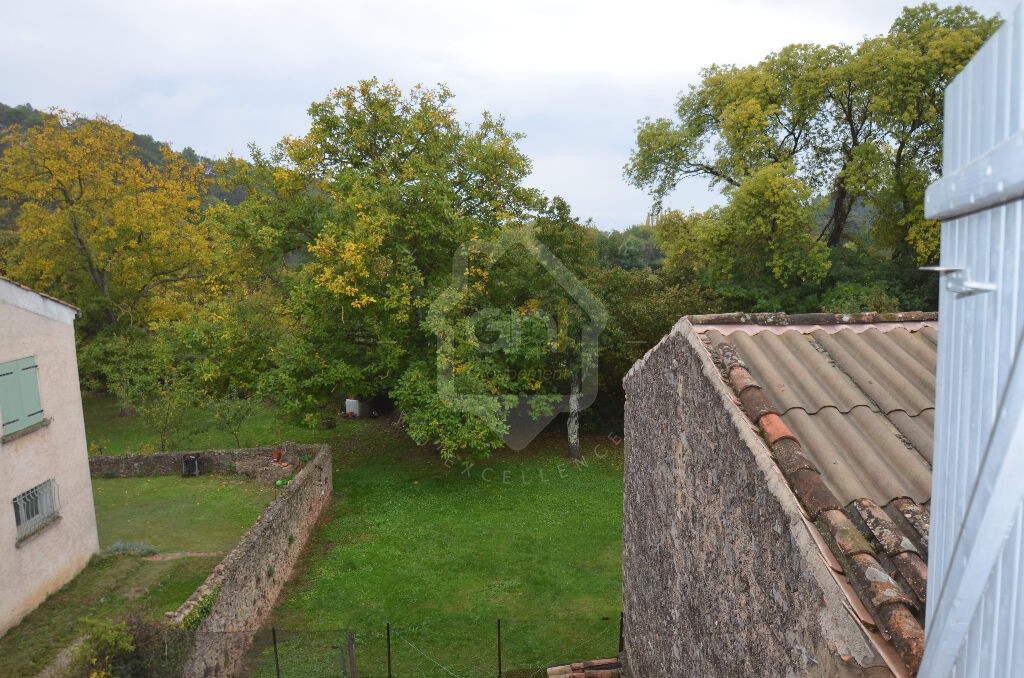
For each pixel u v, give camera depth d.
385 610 12.45
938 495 1.94
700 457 5.29
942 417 1.91
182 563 13.10
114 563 12.94
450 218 17.94
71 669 8.02
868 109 22.31
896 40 22.47
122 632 8.32
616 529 16.22
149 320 29.59
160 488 17.95
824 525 3.43
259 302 25.77
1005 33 1.42
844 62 22.95
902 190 23.11
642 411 7.24
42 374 11.64
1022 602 1.38
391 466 20.72
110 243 28.61
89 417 28.11
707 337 5.54
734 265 24.20
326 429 24.89
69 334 12.48
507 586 13.37
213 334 19.94
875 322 5.66
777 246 22.59
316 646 10.05
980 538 1.48
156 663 8.29
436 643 11.35
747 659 4.32
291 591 13.16
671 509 6.19
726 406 4.66
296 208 19.95
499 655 10.09
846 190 24.05
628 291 22.61
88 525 12.84
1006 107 1.42
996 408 1.53
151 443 23.97
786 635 3.69
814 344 5.41
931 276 22.81
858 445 4.07
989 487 1.45
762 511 4.03
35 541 11.24
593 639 11.46
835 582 3.12
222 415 21.80
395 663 10.76
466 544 15.38
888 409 4.42
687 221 27.80
